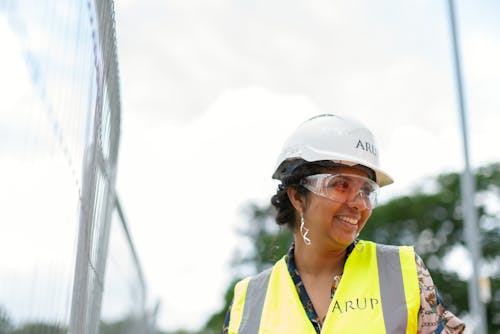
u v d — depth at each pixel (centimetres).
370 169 299
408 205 4428
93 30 243
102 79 280
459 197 4431
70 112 212
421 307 280
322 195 289
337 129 301
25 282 176
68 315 249
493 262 4247
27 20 158
